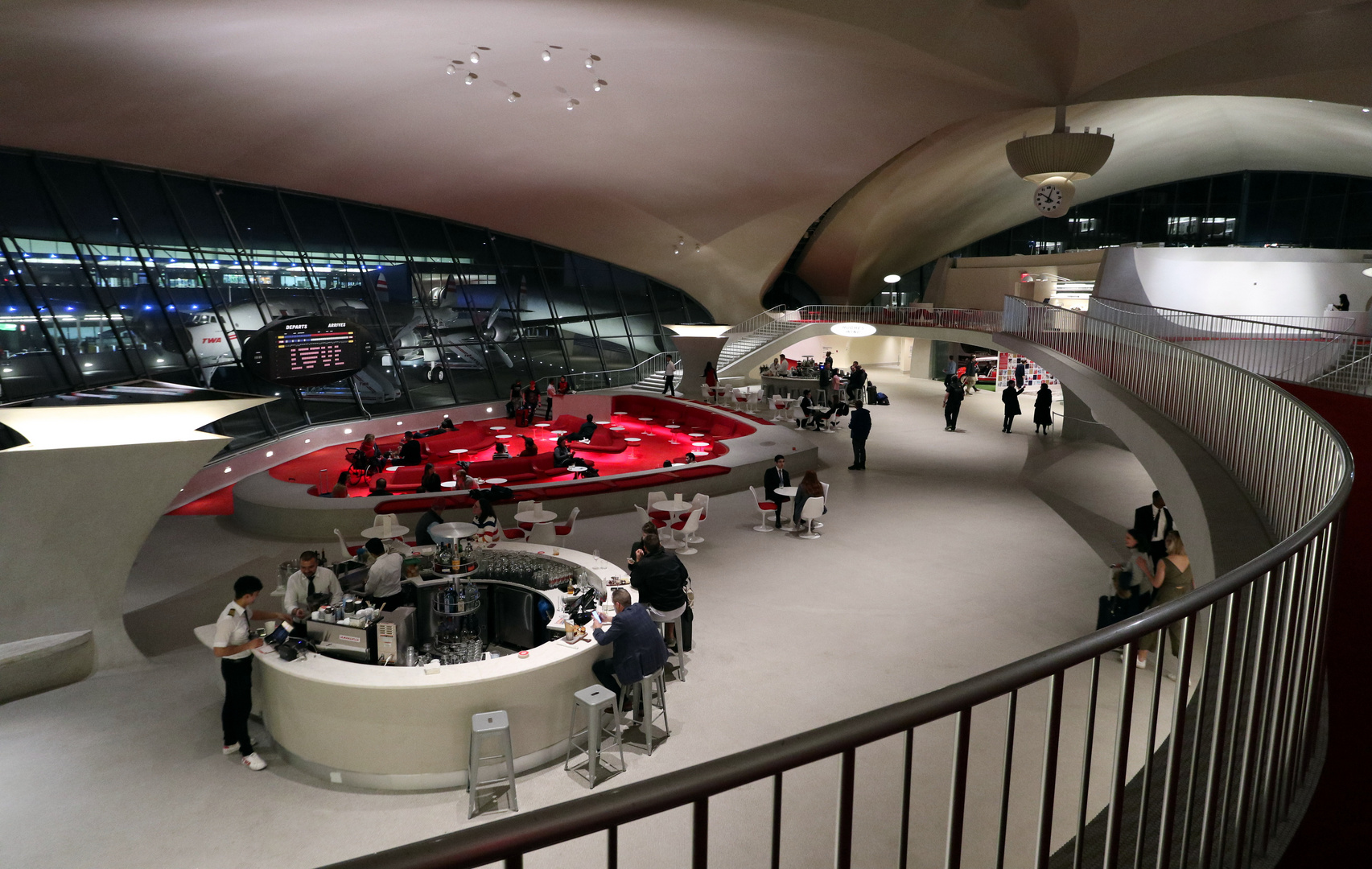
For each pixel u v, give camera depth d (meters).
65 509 7.79
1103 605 8.47
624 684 6.74
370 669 6.45
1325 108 23.09
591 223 27.47
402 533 12.28
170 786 6.32
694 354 28.52
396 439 22.08
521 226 27.66
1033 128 25.44
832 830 5.60
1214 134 30.83
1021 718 6.99
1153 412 9.66
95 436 7.59
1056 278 28.77
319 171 20.58
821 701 7.57
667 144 20.89
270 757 6.73
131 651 8.41
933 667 8.27
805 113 18.92
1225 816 2.19
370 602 7.64
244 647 6.49
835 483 16.69
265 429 19.77
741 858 5.36
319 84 15.20
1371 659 3.43
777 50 14.87
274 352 19.30
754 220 27.17
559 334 29.98
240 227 20.69
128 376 16.91
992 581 10.85
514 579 8.41
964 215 36.72
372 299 24.09
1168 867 2.06
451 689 6.23
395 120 17.97
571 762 6.67
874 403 27.03
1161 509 9.55
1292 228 34.75
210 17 11.09
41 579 7.93
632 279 32.66
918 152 24.72
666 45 14.52
